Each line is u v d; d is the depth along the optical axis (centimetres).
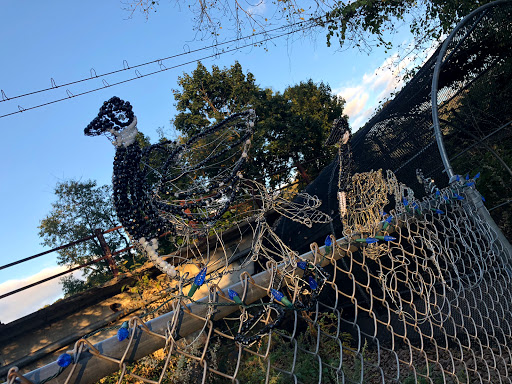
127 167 121
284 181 1473
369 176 189
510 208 520
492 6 512
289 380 238
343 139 191
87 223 1420
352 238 150
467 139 624
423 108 490
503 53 553
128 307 650
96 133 120
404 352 393
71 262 1377
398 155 506
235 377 102
